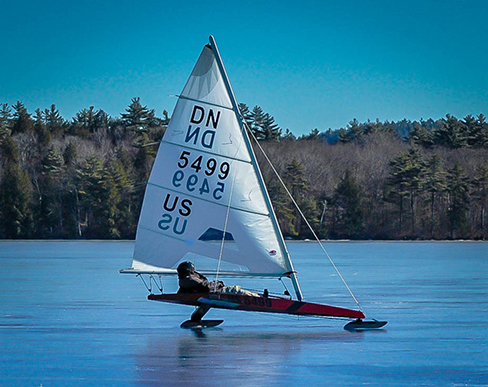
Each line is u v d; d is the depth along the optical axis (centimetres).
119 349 7288
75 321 9256
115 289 13675
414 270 19025
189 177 8212
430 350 7206
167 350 7206
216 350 7206
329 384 5903
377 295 12412
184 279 7919
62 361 6738
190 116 8238
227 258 8119
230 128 8156
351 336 8012
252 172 8094
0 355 7019
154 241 8256
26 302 11419
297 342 7625
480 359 6819
